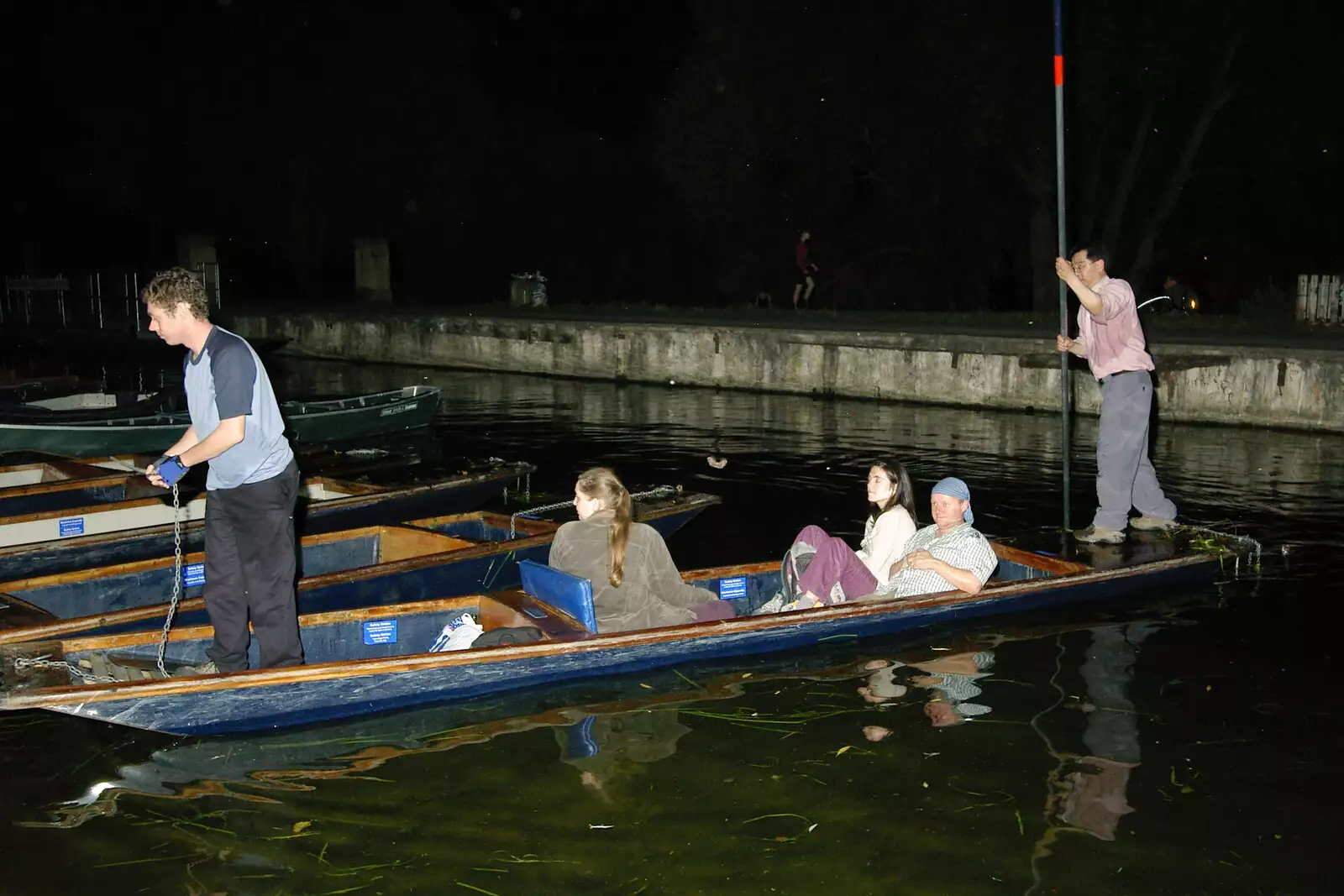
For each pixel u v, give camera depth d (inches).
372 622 233.3
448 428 565.6
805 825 172.1
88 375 737.6
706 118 844.6
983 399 621.3
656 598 235.0
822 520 376.2
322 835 170.4
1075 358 586.9
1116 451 300.5
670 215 1083.3
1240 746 199.6
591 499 233.8
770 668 234.1
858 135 831.1
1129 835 170.1
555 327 778.2
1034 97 735.7
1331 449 489.4
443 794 182.1
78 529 312.3
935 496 260.1
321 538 292.4
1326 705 217.2
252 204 1122.0
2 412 494.0
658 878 158.7
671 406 636.7
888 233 895.7
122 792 183.8
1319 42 685.9
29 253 1154.0
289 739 201.6
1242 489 408.5
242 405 191.6
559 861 162.9
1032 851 165.5
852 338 662.5
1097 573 274.7
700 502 342.3
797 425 568.7
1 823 174.2
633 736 202.4
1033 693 222.2
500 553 283.6
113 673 203.0
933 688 224.4
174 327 191.8
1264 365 544.1
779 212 910.4
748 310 874.8
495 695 218.8
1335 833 170.7
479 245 1147.9
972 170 823.1
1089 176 785.6
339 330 880.9
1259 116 730.2
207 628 220.8
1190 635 255.0
